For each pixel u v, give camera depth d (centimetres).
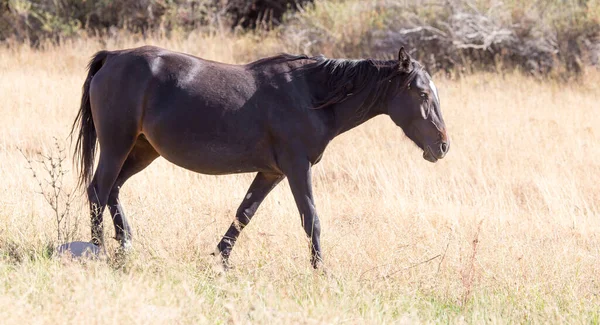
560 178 1628
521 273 1029
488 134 1973
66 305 778
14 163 1473
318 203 1410
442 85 2669
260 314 801
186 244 1079
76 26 3400
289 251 1094
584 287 1030
